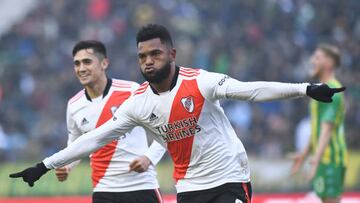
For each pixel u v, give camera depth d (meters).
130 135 26.02
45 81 65.12
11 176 21.02
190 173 21.55
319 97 18.92
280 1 75.75
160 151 24.89
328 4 76.06
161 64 20.44
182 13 74.62
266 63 67.19
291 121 59.41
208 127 20.98
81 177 46.69
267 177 48.75
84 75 25.94
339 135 33.53
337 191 33.53
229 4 75.38
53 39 71.50
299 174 48.25
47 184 46.66
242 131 57.91
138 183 26.08
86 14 74.31
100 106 26.14
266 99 19.58
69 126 27.00
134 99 21.38
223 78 20.31
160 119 21.11
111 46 69.81
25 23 73.00
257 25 73.12
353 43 71.81
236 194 21.19
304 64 68.12
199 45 69.25
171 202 46.34
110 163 26.03
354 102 60.12
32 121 61.16
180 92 20.77
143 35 20.50
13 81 65.62
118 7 74.75
